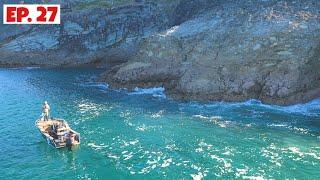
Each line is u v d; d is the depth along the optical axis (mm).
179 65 78375
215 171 42500
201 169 43062
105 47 116688
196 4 101688
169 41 82000
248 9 83375
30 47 120125
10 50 120188
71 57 117625
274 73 67875
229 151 47531
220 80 70688
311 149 47656
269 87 67125
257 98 67875
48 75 101062
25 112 66000
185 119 59781
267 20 76750
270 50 71312
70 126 57438
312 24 73750
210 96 69750
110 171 43188
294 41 71188
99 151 48375
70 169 43875
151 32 114562
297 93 66250
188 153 47250
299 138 51281
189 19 97562
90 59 116812
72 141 49219
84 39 117438
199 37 80188
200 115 61719
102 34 116500
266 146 48781
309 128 55031
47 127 54531
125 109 65938
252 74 69438
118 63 116812
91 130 55656
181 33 83312
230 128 55438
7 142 52281
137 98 73250
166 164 44531
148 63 81312
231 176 41281
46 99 74188
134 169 43500
